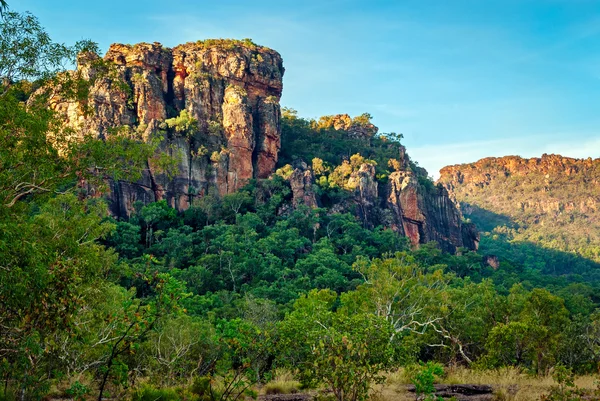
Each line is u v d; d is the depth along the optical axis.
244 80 144.12
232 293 78.19
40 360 15.59
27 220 18.11
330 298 42.19
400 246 125.50
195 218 115.81
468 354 38.59
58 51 19.53
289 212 124.56
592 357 34.69
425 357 43.12
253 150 136.50
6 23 18.48
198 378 18.30
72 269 15.38
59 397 17.23
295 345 17.50
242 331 16.19
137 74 126.50
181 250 96.94
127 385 16.66
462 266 129.88
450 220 163.50
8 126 17.34
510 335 29.22
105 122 114.69
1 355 14.27
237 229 107.31
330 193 134.25
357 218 133.00
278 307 63.78
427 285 43.12
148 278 15.26
